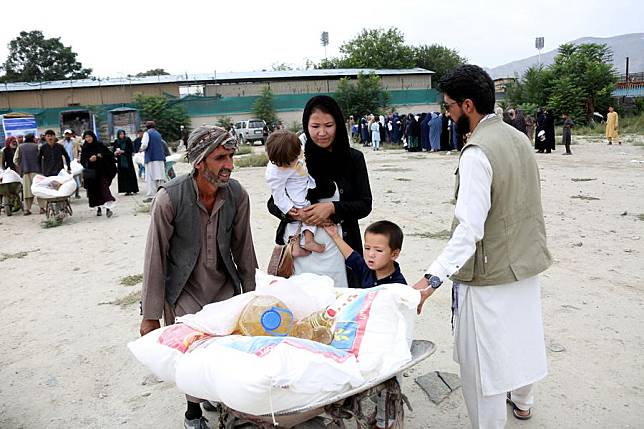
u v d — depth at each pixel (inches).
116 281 278.8
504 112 831.7
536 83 1582.2
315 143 135.6
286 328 105.3
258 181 653.3
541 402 145.2
